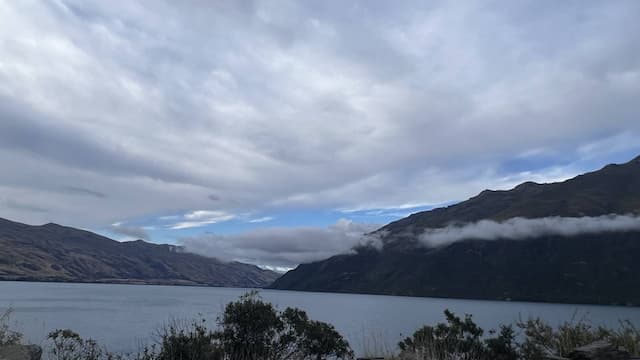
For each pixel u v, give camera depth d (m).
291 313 13.18
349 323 45.72
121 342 22.47
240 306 12.42
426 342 12.54
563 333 12.64
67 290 194.75
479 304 150.75
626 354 10.62
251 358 11.68
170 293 189.38
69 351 11.66
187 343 11.34
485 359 12.42
